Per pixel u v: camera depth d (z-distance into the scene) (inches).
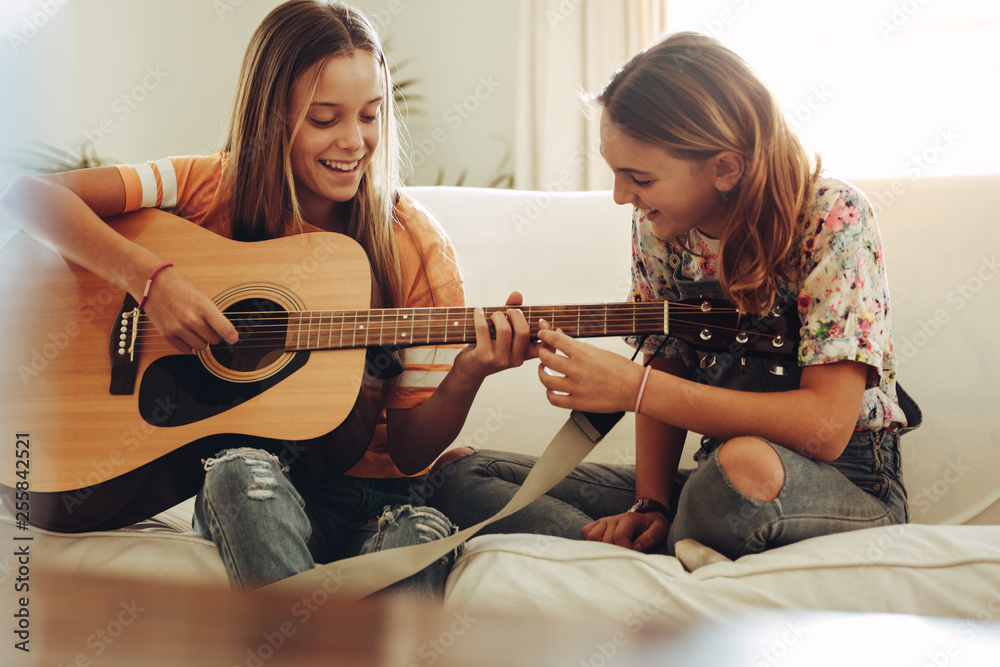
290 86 47.3
